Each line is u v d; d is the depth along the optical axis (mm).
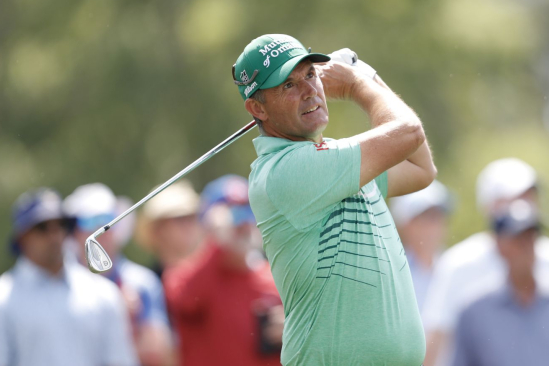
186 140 57188
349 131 54375
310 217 12812
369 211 13094
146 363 23250
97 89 57906
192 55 58344
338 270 12812
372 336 12727
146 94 57531
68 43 58844
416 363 13086
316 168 12688
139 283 23812
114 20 58938
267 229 13180
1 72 59969
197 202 27969
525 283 22359
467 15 60938
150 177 57469
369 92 13734
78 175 57594
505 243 22250
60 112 59438
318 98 13414
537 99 68000
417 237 26109
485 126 61219
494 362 22359
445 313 24078
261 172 13234
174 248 26109
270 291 22906
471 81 60531
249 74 13430
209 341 22656
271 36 13508
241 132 14555
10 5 60719
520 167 25828
